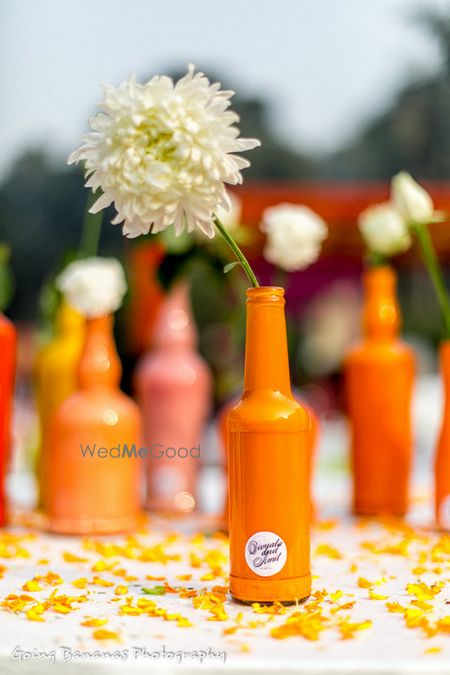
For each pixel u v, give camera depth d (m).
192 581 1.58
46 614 1.48
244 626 1.44
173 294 1.96
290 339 1.97
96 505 1.79
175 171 1.43
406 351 1.88
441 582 1.55
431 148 7.97
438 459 1.78
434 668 1.36
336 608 1.48
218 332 2.28
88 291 1.79
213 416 2.32
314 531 1.81
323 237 1.87
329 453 3.07
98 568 1.62
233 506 1.51
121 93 1.45
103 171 1.44
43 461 1.95
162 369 1.94
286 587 1.49
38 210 10.28
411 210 1.77
